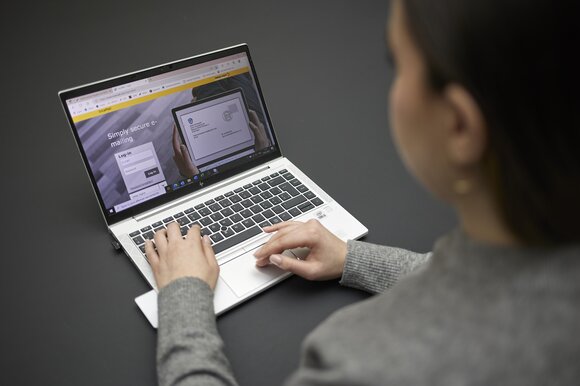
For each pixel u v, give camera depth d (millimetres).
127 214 912
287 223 874
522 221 326
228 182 987
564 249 328
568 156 303
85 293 825
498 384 319
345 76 1286
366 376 337
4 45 1339
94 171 896
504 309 325
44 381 713
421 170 362
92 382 711
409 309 365
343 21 1467
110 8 1479
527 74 288
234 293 796
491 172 326
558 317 317
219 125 994
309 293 814
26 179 1008
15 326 781
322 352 372
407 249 883
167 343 672
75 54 1322
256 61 1323
